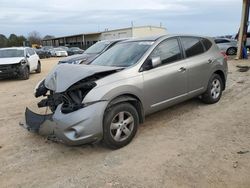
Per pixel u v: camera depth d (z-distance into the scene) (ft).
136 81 15.99
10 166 14.07
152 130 17.57
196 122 18.57
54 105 15.29
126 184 11.89
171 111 20.95
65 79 14.80
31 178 12.89
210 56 21.36
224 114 19.84
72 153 15.08
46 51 130.82
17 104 26.78
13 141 17.13
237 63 48.57
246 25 55.06
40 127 14.89
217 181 11.72
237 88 27.63
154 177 12.27
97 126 14.06
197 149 14.65
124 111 15.20
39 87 17.29
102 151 15.10
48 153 15.26
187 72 19.10
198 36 21.35
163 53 18.06
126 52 18.26
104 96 14.35
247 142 15.15
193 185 11.53
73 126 13.69
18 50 49.03
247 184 11.44
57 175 13.00
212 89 21.95
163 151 14.65
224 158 13.53
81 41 239.30
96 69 15.26
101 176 12.66
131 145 15.57
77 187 11.93
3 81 45.14
